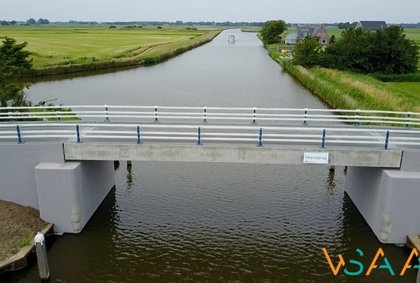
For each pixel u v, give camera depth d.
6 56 41.72
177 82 59.66
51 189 16.94
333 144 18.45
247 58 97.06
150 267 16.27
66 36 139.38
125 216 19.66
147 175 24.61
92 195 19.28
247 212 20.28
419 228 16.75
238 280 15.65
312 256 17.00
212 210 20.44
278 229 18.86
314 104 45.38
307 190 22.80
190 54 106.44
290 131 21.05
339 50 67.31
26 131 17.98
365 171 19.23
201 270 16.16
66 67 69.06
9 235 16.20
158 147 17.48
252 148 17.39
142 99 46.81
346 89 44.47
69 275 15.64
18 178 17.56
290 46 119.56
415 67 65.69
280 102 46.25
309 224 19.23
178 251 17.25
